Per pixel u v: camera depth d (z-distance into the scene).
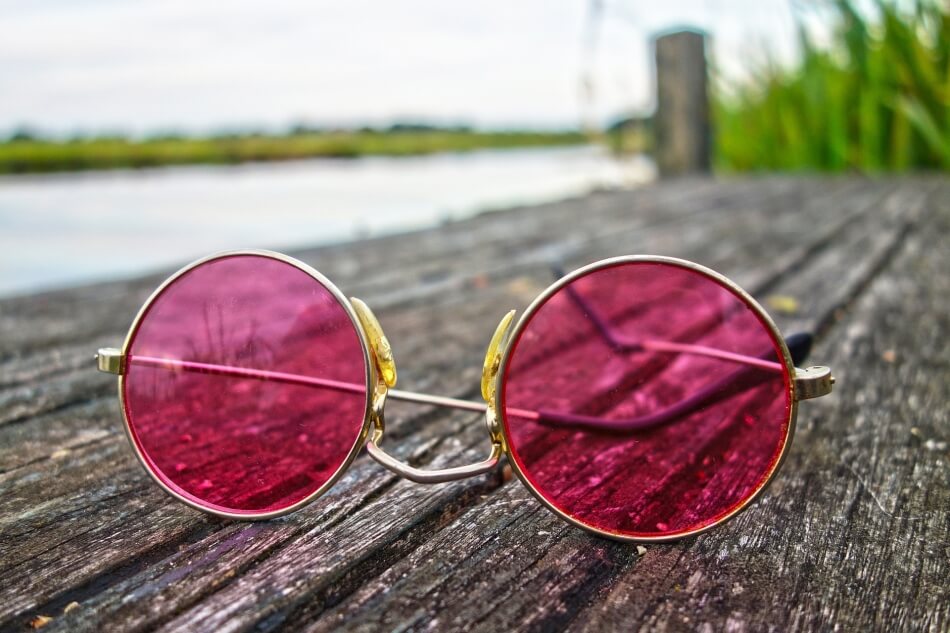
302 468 0.19
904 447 0.22
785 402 0.19
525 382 0.20
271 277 0.20
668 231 0.52
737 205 0.64
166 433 0.20
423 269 0.43
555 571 0.18
